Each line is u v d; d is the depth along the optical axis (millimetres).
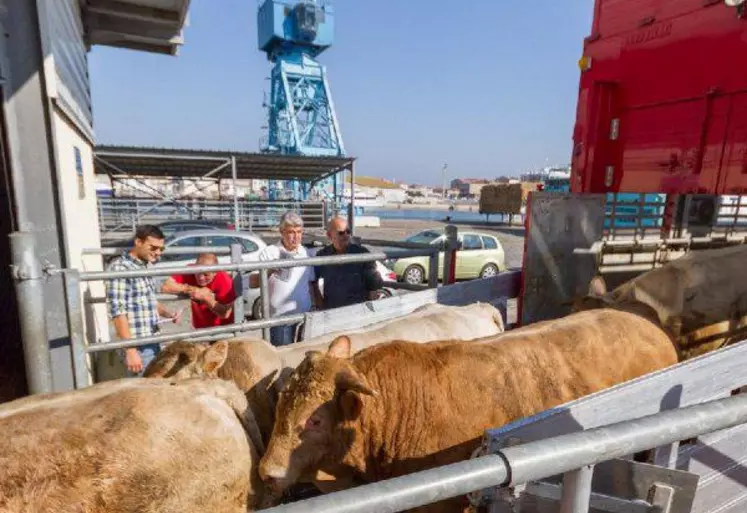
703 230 6586
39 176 3557
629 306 3420
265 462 2107
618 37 3967
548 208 4117
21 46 3393
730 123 3059
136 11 6262
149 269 2922
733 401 1192
